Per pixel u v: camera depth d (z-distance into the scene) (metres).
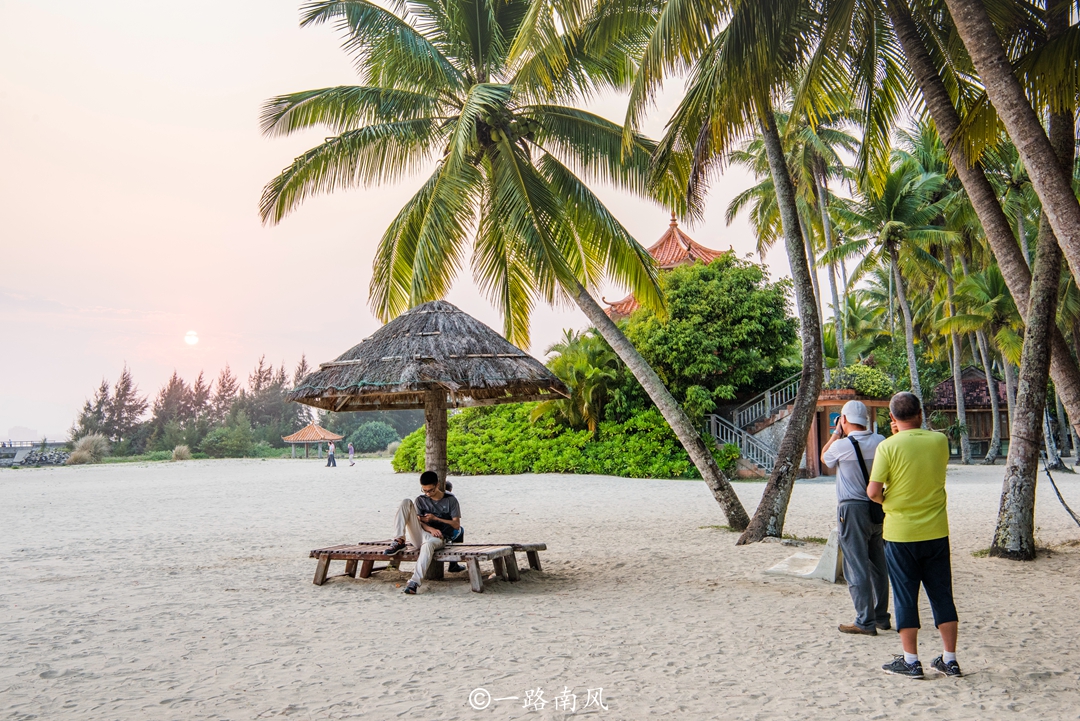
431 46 13.06
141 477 35.00
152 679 4.88
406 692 4.56
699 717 4.08
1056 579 8.34
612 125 13.23
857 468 5.86
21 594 7.91
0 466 56.09
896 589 4.80
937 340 45.22
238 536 12.98
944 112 9.00
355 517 16.06
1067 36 7.22
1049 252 9.80
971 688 4.50
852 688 4.54
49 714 4.21
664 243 36.53
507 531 13.09
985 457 39.28
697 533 12.34
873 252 34.91
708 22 8.04
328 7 12.58
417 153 13.74
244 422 76.44
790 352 28.98
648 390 12.84
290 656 5.43
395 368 8.40
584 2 8.98
